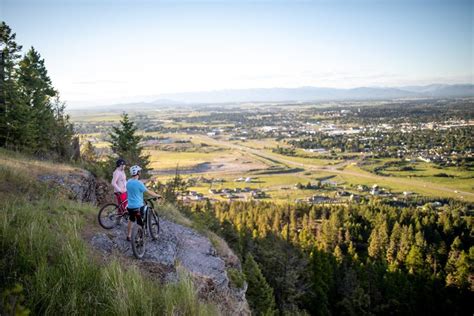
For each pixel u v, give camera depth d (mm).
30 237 5461
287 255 38406
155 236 9281
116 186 9062
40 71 32969
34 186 11055
